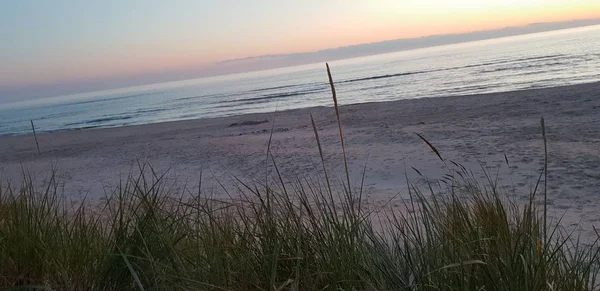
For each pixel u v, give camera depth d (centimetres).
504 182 711
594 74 2473
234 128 1966
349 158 1015
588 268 235
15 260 264
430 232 258
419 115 1650
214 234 270
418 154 973
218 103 4375
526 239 224
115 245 254
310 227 283
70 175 1236
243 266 241
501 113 1440
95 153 1684
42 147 2155
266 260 242
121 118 4075
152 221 270
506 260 212
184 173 1095
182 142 1681
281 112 2456
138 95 10794
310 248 246
